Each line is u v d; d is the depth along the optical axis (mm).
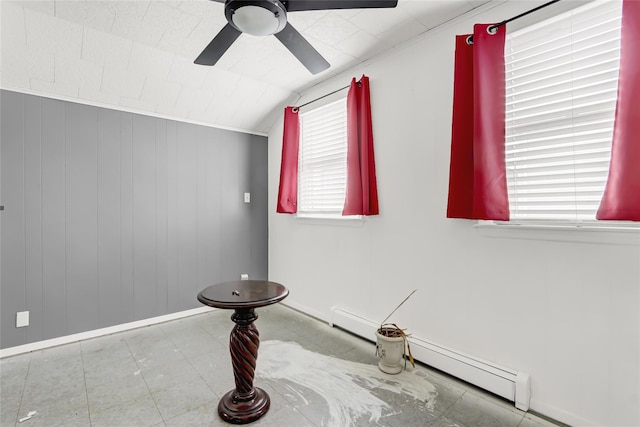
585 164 1669
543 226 1757
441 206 2211
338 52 2592
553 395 1727
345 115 2984
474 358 2021
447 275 2186
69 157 2691
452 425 1672
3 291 2422
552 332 1734
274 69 2906
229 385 2039
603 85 1612
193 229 3416
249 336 1773
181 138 3330
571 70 1707
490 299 1976
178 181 3309
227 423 1685
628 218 1414
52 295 2617
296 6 1532
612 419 1556
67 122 2682
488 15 1993
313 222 3307
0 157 2410
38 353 2482
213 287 1965
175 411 1780
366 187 2605
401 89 2459
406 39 2400
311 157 3383
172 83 2881
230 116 3523
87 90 2691
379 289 2641
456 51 2021
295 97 3537
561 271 1701
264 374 2168
